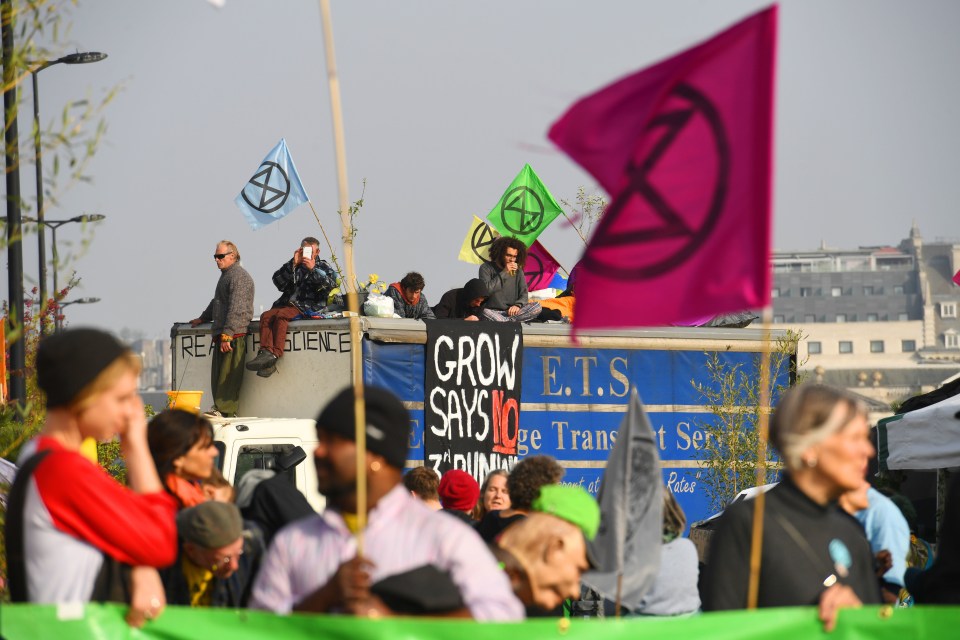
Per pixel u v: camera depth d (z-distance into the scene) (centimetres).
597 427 4709
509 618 1245
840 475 1514
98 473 1320
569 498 1594
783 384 5081
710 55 1421
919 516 4991
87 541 1307
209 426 1811
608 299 1434
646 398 4822
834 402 1520
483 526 2369
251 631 1248
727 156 1404
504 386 4497
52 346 1338
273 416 4509
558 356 4659
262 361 4450
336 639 1209
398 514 1252
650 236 1430
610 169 1452
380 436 1231
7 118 1870
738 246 1388
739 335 5000
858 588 1546
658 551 1636
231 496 1912
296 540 1273
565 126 1473
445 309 4950
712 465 4894
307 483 3981
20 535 1311
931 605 1588
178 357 4941
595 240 1448
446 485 2992
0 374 2744
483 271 4966
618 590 1580
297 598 1259
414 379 4331
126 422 1389
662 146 1434
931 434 3844
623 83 1462
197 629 1287
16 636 1269
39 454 1319
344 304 4638
